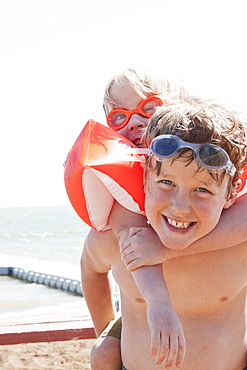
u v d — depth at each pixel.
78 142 2.10
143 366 2.20
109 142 2.06
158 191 1.82
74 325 3.71
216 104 1.93
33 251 25.88
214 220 1.82
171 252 1.93
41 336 3.60
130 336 2.26
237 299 2.17
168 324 1.72
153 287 1.83
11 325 3.78
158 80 2.40
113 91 2.41
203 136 1.78
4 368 4.46
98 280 2.58
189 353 2.11
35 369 4.41
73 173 2.05
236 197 2.02
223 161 1.76
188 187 1.77
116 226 2.11
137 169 2.02
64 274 10.57
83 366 4.45
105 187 2.09
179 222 1.80
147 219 2.06
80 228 48.47
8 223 60.03
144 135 2.02
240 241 2.00
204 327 2.12
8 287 10.36
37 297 9.10
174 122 1.83
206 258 2.03
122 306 2.33
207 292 2.07
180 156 1.74
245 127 1.94
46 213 92.38
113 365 2.39
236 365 2.21
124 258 1.93
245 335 2.22
